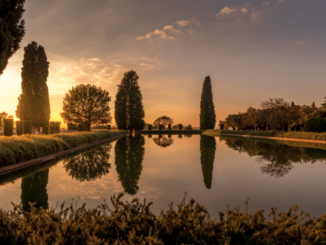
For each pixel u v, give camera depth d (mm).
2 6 8250
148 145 18156
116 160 10156
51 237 1992
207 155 11836
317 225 2334
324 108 33531
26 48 21125
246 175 7055
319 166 8602
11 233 1826
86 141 17578
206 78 46688
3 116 35594
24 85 21109
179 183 6055
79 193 5148
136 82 44312
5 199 4734
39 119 21297
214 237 2074
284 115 33156
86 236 2004
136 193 5141
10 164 8102
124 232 2254
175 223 2254
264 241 1980
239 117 50844
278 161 9820
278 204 4480
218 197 4898
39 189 5465
